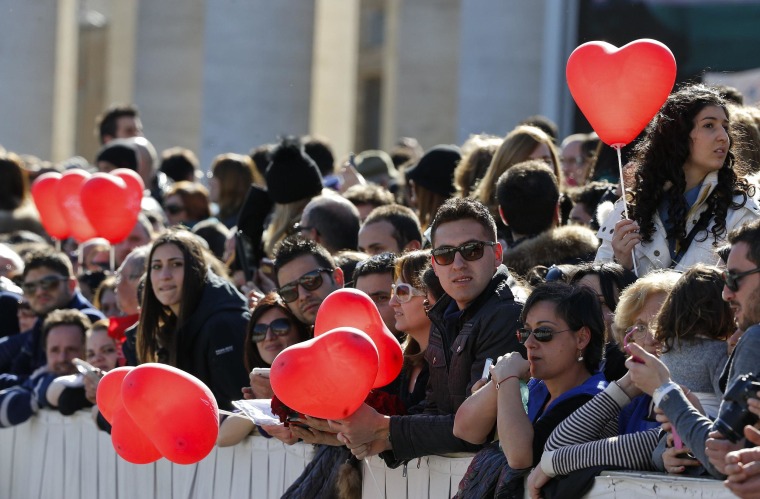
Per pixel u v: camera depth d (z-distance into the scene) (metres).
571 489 11.19
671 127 14.20
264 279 19.69
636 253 14.41
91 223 21.34
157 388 12.54
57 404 19.56
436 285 13.98
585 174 22.12
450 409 13.32
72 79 55.31
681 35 36.38
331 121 62.50
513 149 18.12
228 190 26.34
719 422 10.03
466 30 43.19
